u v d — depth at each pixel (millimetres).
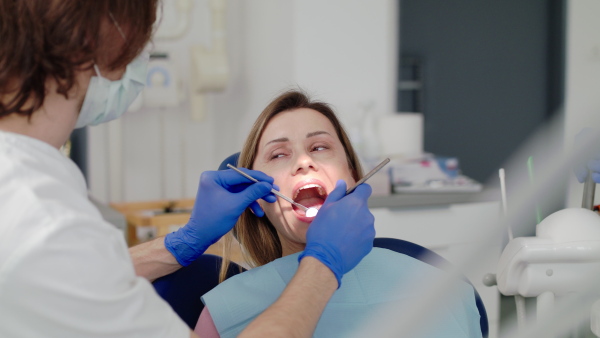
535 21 3875
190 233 1208
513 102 3895
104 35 797
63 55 759
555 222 1021
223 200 1174
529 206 1019
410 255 1367
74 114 837
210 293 1185
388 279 1228
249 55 3262
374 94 3215
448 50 3775
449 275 882
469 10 3783
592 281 988
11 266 679
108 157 3088
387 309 1171
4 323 691
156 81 2973
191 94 3143
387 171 2770
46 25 747
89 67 803
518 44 3867
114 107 884
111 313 716
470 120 3852
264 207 1326
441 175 2867
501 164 3893
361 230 1002
